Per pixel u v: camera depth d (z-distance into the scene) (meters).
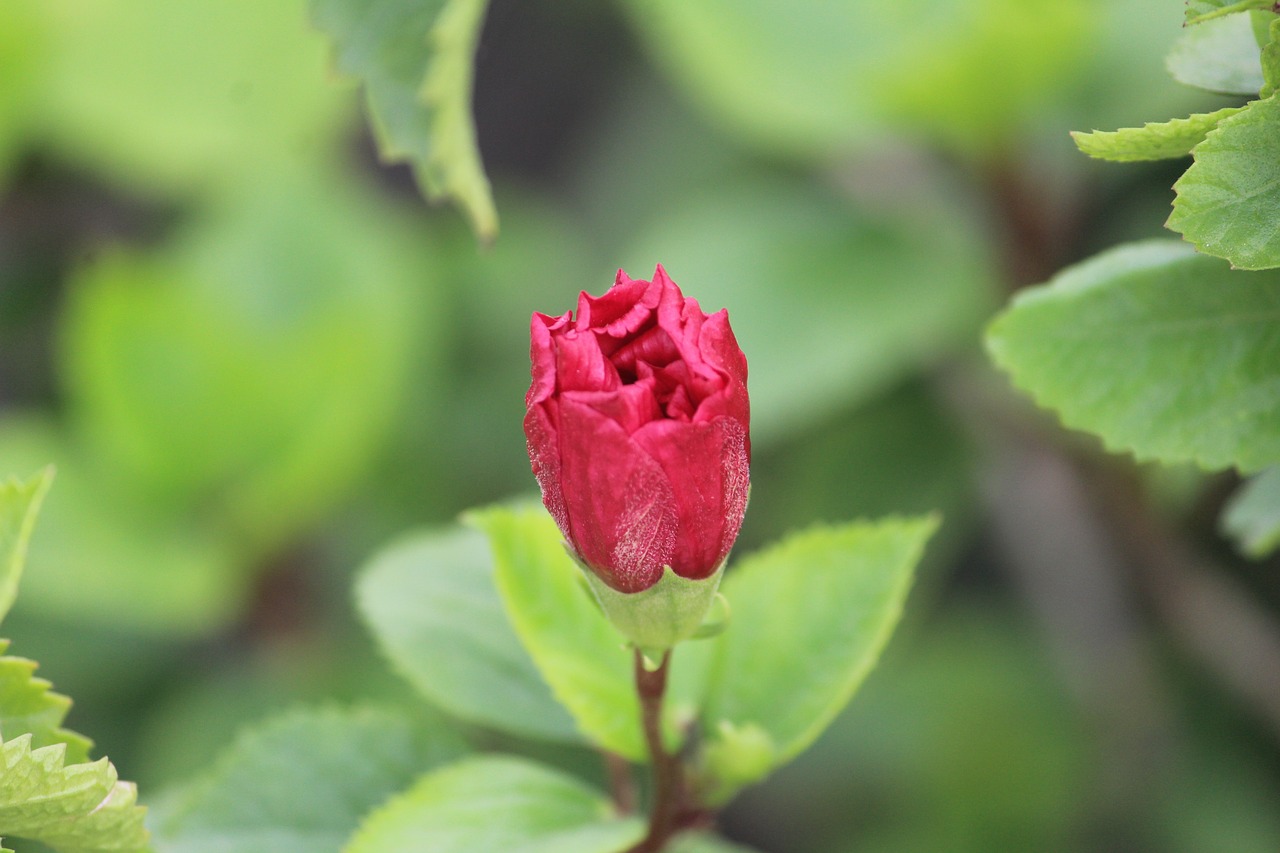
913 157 0.80
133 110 0.80
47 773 0.51
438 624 0.60
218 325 0.75
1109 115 0.70
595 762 0.79
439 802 0.56
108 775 0.51
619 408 0.51
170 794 0.60
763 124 0.74
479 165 0.56
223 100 0.80
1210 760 0.80
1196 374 0.54
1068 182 0.74
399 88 0.56
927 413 0.80
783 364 0.71
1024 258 0.73
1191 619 0.72
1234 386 0.54
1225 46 0.52
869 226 0.75
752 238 0.76
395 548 0.61
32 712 0.52
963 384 0.79
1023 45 0.67
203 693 0.78
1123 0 0.71
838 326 0.71
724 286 0.75
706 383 0.51
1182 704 0.81
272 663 0.80
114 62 0.79
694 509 0.51
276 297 0.80
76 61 0.79
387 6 0.56
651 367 0.51
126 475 0.75
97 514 0.74
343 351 0.76
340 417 0.76
